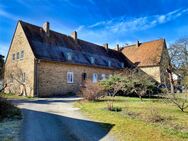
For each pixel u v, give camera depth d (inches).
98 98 726.5
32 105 585.3
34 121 364.8
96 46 1407.5
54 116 414.0
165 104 565.9
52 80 965.2
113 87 802.8
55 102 674.8
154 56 1414.9
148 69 1387.8
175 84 542.0
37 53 914.7
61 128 318.3
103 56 1362.0
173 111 441.1
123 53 1642.5
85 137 270.8
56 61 969.5
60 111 478.0
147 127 306.7
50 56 960.3
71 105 593.0
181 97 490.9
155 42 1526.8
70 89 1050.1
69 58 1055.6
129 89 820.6
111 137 268.1
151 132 280.5
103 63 1289.4
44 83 928.9
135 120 356.8
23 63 972.6
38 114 434.9
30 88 909.8
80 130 306.0
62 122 359.6
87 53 1230.9
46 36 1047.6
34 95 883.4
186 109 467.8
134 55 1557.6
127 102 628.4
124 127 312.0
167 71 657.0
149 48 1519.4
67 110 493.7
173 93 487.5
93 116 408.8
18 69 1000.9
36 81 896.9
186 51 627.2
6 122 350.9
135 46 1631.4
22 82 967.6
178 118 366.9
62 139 263.6
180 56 626.5
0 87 641.6
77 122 359.3
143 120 356.8
